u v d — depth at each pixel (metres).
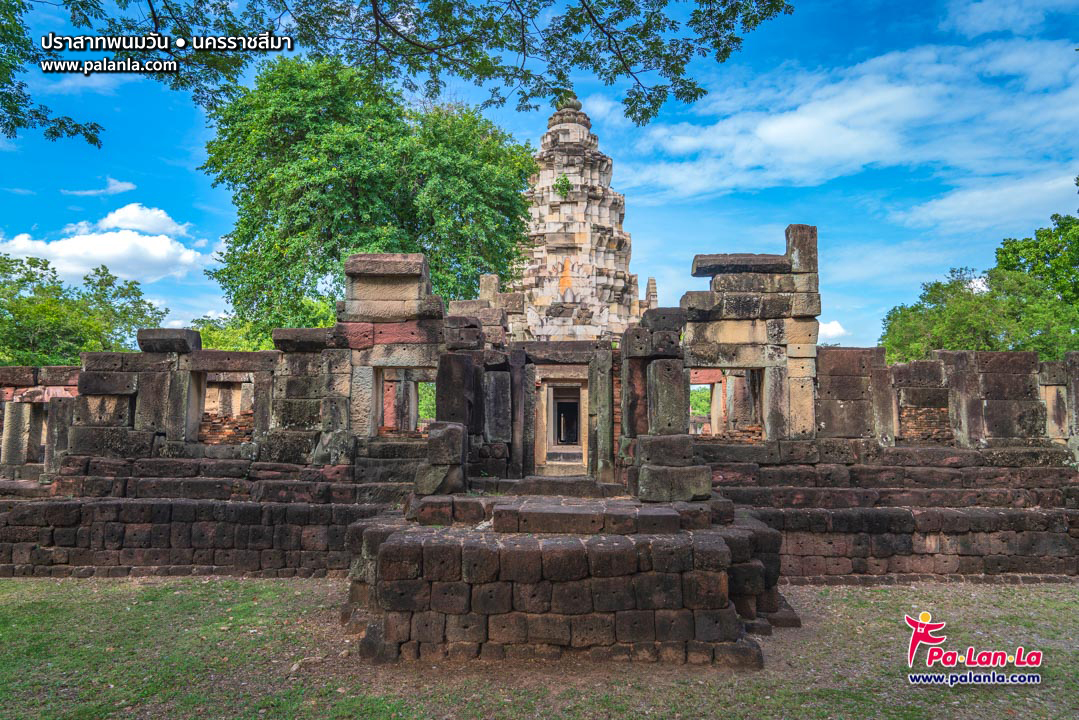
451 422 9.11
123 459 12.15
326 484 11.50
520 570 6.83
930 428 12.52
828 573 10.92
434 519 8.23
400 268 11.72
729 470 11.77
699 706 5.97
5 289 28.58
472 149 22.70
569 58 8.36
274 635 7.87
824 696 6.27
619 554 6.87
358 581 8.27
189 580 10.66
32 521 11.19
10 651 7.39
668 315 10.08
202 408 13.07
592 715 5.79
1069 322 28.91
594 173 34.47
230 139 21.23
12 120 8.37
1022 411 12.27
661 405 8.73
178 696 6.20
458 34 8.21
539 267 33.09
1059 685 6.67
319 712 5.85
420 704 5.98
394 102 21.59
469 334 10.98
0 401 15.14
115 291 38.09
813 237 12.23
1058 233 26.94
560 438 32.72
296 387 12.13
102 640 7.76
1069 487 11.64
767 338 12.12
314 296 21.42
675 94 8.57
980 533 10.99
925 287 36.97
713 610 6.88
